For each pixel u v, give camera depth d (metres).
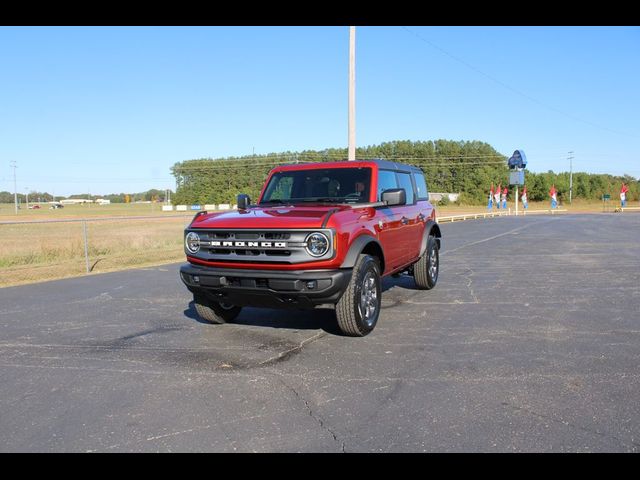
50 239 20.34
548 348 5.40
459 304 7.75
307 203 6.64
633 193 119.00
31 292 9.63
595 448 3.26
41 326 6.77
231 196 108.06
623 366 4.80
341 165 6.92
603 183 117.19
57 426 3.69
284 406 3.98
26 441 3.46
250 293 5.43
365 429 3.57
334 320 6.78
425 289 8.96
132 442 3.43
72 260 14.76
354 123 17.00
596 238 20.55
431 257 8.95
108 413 3.90
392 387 4.34
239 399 4.14
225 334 6.16
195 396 4.21
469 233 24.69
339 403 4.02
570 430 3.51
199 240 5.83
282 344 5.68
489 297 8.30
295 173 7.13
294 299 5.34
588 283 9.57
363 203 6.32
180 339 5.98
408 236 7.66
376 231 6.25
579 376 4.54
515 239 20.56
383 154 116.44
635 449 3.24
